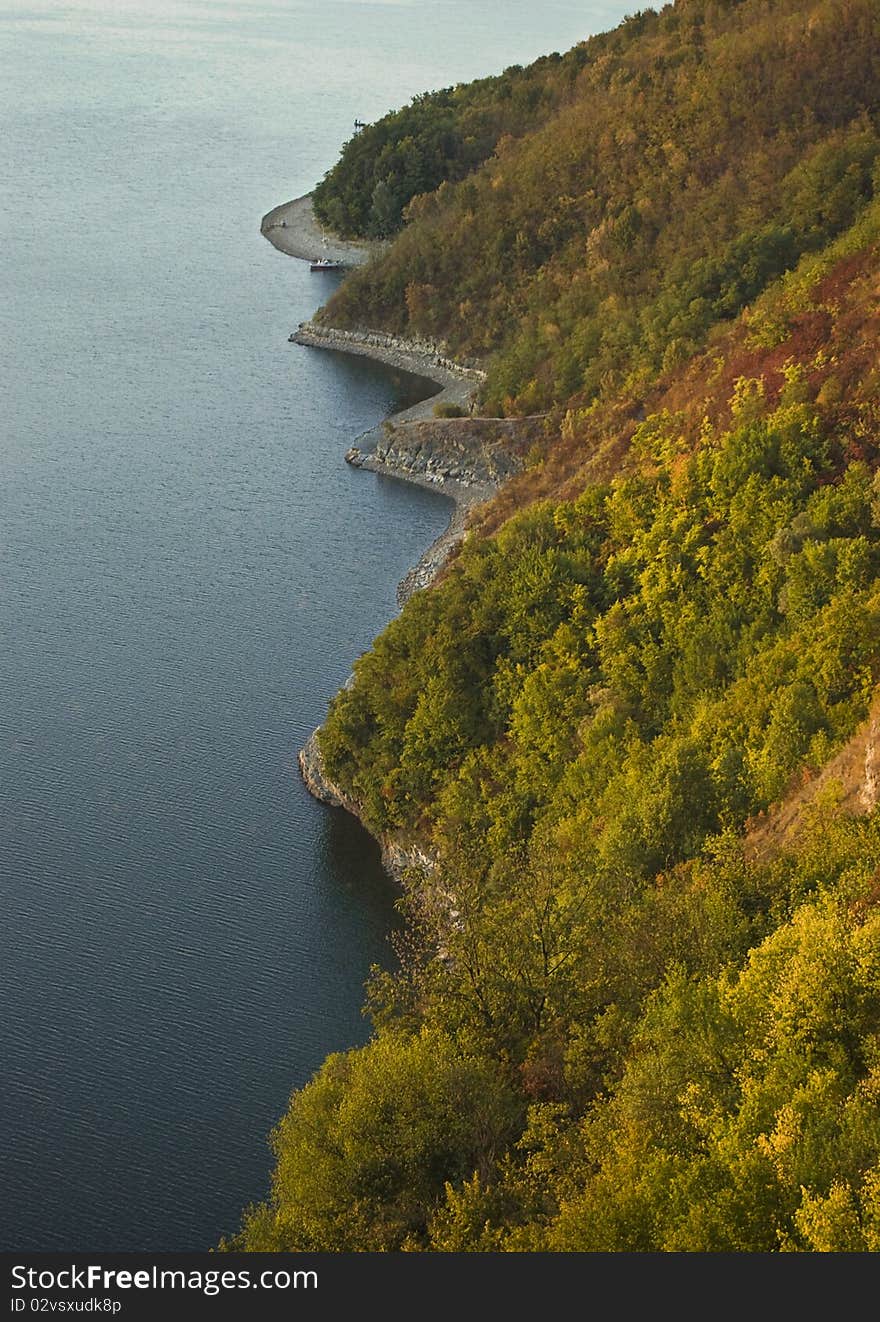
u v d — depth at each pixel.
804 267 106.62
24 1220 54.88
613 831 59.12
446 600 84.88
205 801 81.56
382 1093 47.31
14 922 71.12
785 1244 32.88
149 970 68.19
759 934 47.47
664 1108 39.78
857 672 62.34
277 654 98.25
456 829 71.75
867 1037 38.03
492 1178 44.59
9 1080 61.47
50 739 86.94
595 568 83.50
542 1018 50.41
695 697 70.50
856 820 51.16
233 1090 61.12
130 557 114.12
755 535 76.31
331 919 72.00
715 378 94.56
